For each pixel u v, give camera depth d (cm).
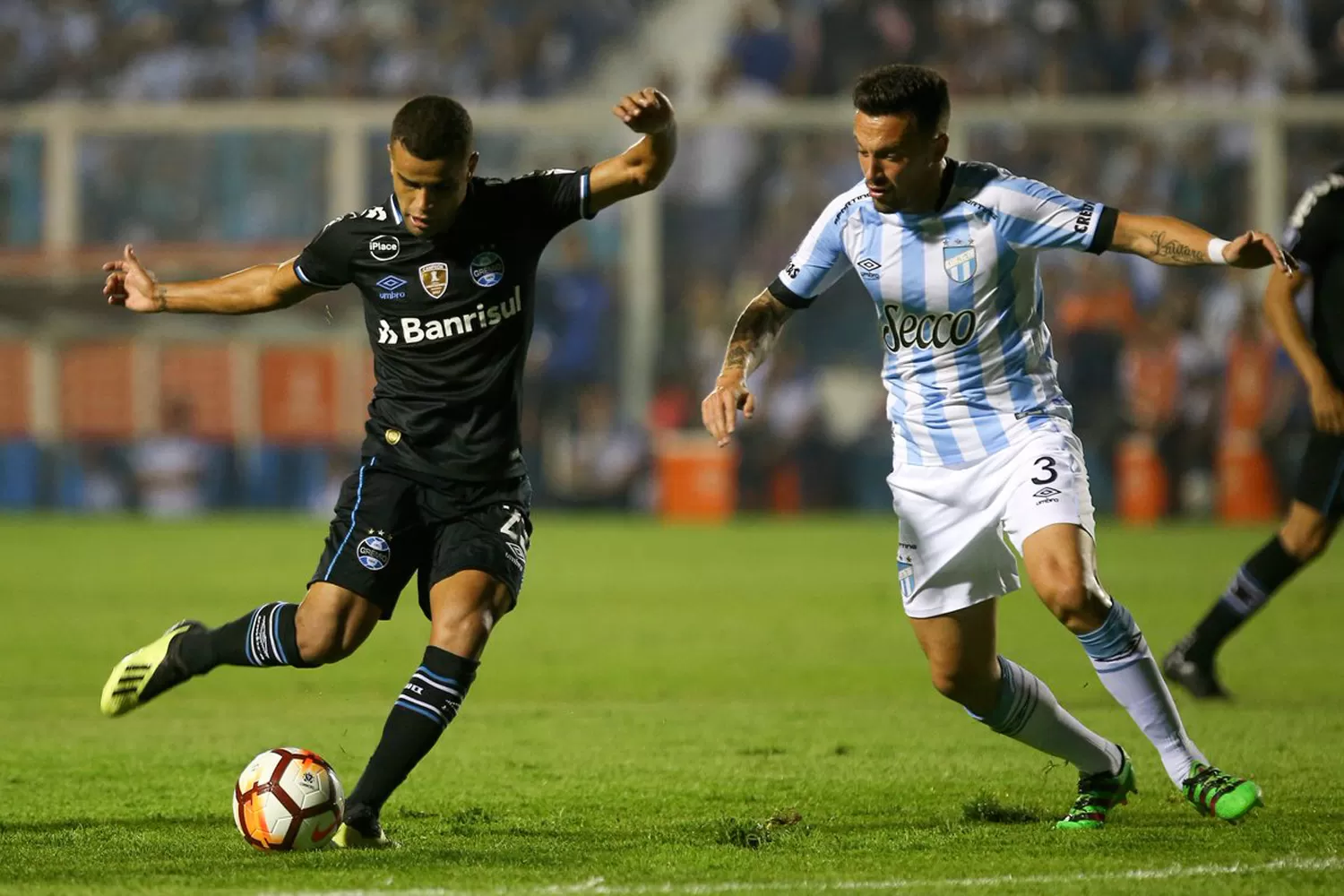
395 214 1819
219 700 3034
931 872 1583
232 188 8075
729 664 3472
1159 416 7512
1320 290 2852
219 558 5641
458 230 1803
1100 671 1792
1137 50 8900
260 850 1684
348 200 8062
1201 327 7700
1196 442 7531
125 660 1897
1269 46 8881
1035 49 8925
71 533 6700
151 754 2395
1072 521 1778
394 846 1711
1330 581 5194
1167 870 1582
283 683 3269
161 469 7812
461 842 1745
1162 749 1802
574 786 2128
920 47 9000
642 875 1566
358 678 3325
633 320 7975
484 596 1753
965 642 1875
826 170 8044
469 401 1820
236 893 1486
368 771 1712
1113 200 8025
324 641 1794
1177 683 2955
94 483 7869
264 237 8100
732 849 1702
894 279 1862
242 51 9238
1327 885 1517
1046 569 1755
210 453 7838
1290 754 2309
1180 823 1850
